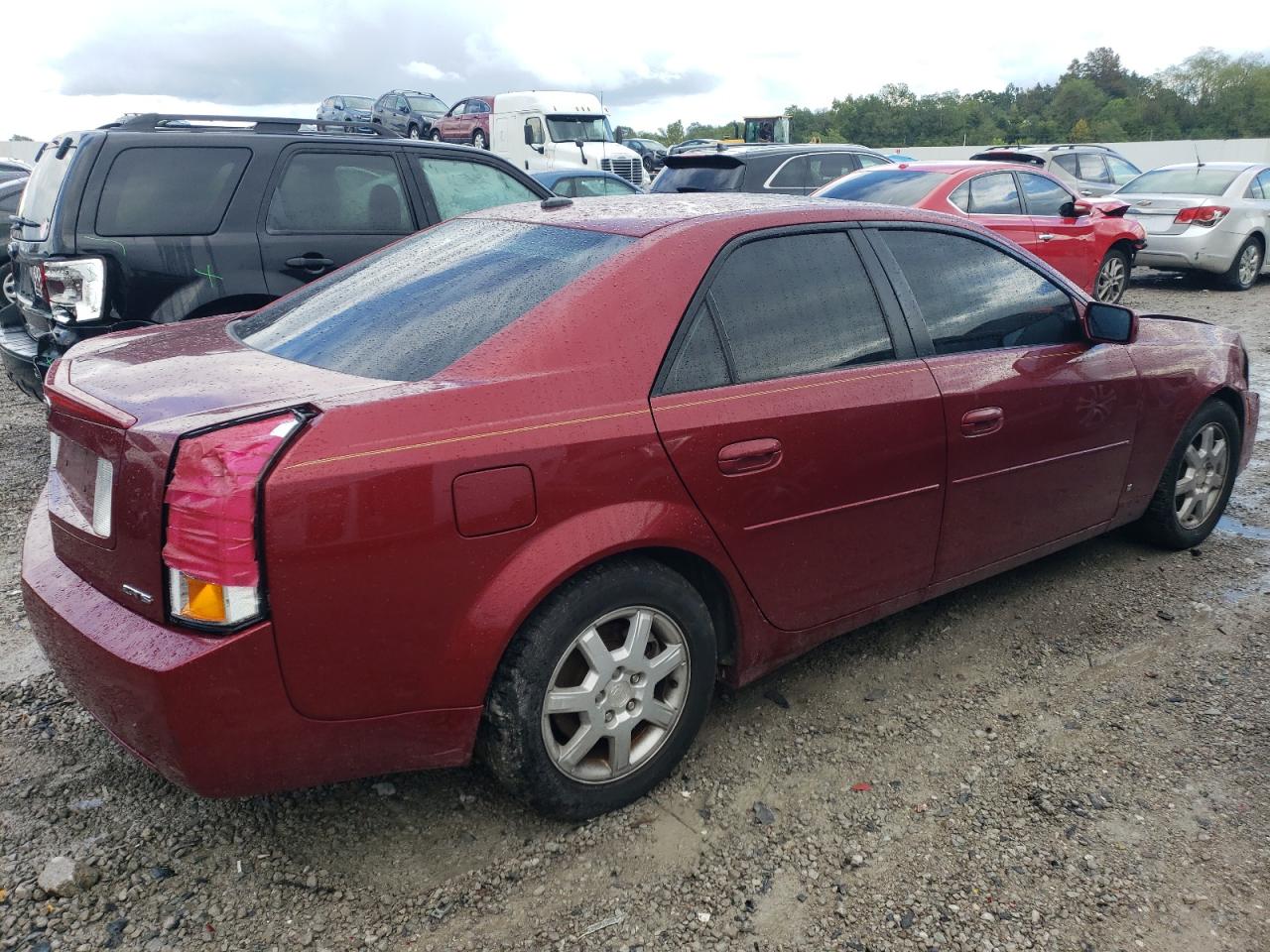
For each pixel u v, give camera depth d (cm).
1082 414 369
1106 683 341
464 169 656
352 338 272
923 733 311
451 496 221
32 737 300
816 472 287
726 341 276
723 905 237
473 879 245
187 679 203
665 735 273
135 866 246
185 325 335
